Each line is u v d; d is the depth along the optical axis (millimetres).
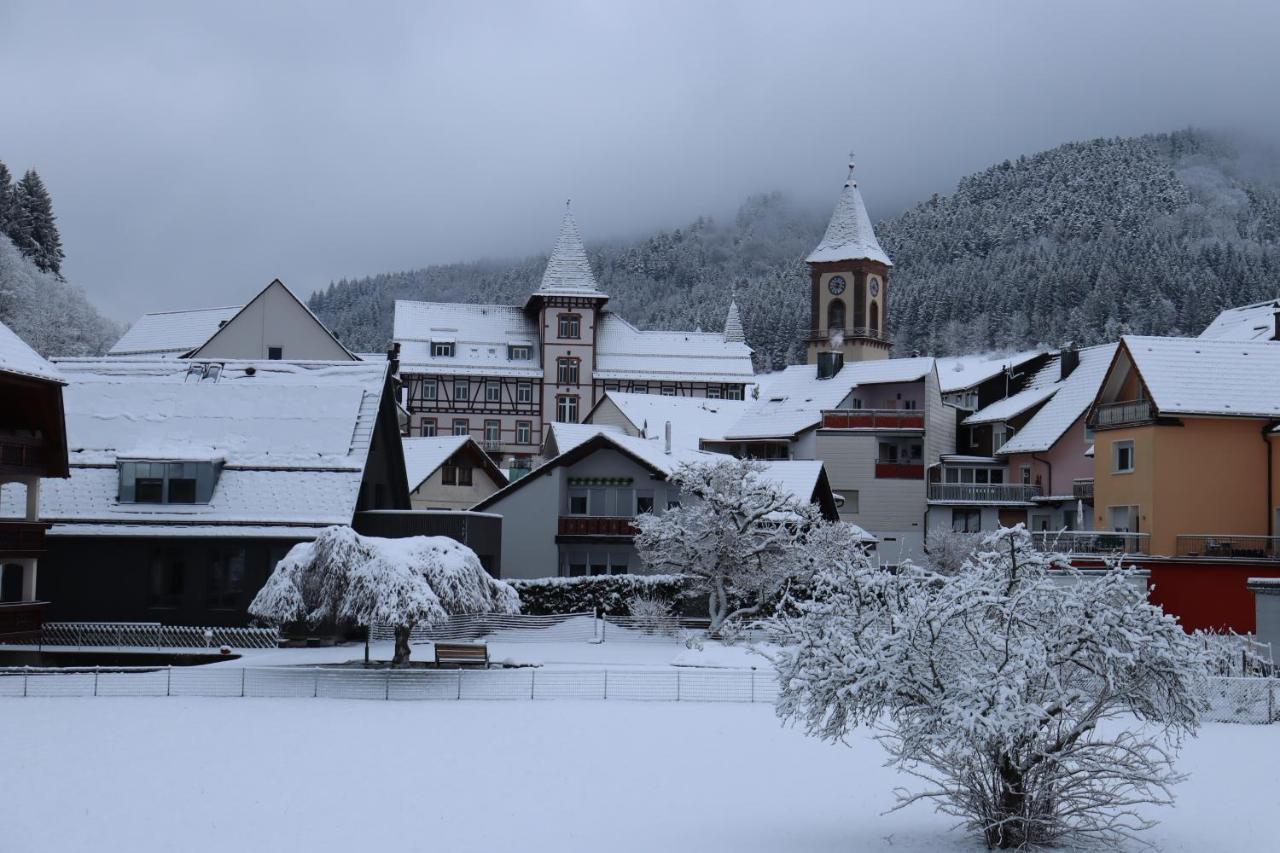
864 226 138750
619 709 33281
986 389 82688
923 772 25250
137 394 56094
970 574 18781
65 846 18719
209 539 48719
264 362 58875
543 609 52500
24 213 157000
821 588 19078
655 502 59688
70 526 49000
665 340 137250
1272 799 22750
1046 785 18500
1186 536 50906
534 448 130500
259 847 18719
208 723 30016
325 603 36438
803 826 20547
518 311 137000
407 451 75312
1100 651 17500
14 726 29375
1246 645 34625
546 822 20547
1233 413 51406
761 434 79375
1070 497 69125
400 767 24875
